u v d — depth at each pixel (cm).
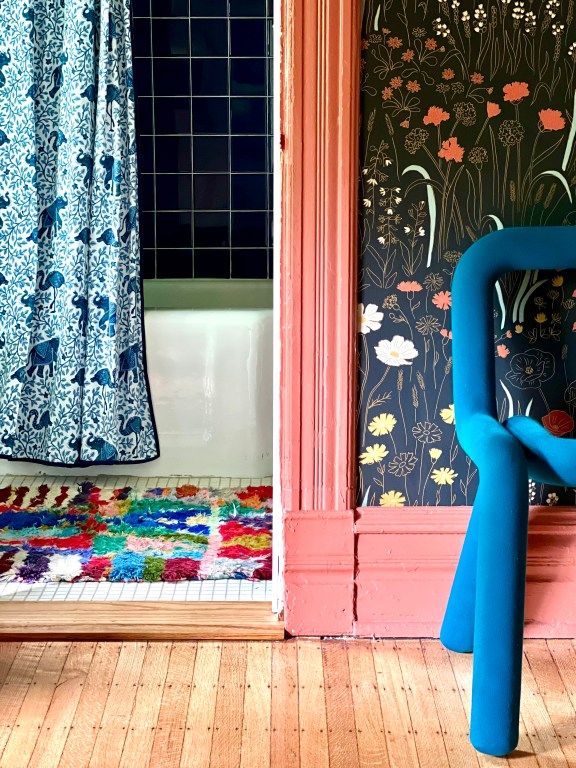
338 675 234
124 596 270
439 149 232
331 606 249
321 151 227
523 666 239
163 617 255
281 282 244
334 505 245
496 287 239
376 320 239
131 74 342
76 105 338
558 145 232
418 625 251
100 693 226
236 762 202
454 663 239
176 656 241
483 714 205
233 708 220
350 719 217
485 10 225
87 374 351
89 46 337
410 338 241
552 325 241
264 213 434
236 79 422
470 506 249
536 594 251
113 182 342
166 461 362
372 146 231
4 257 348
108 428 351
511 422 228
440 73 228
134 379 354
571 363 244
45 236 349
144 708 220
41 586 275
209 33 418
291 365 238
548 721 218
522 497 199
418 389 243
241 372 354
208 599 268
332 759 203
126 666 237
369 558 247
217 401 356
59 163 343
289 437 241
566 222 237
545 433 217
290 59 224
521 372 244
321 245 232
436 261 237
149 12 416
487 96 229
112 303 345
